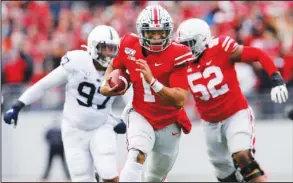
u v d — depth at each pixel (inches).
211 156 946.1
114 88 767.1
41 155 1523.1
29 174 1518.2
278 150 1471.5
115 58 785.6
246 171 856.9
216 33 1678.2
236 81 888.3
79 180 870.4
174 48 762.2
